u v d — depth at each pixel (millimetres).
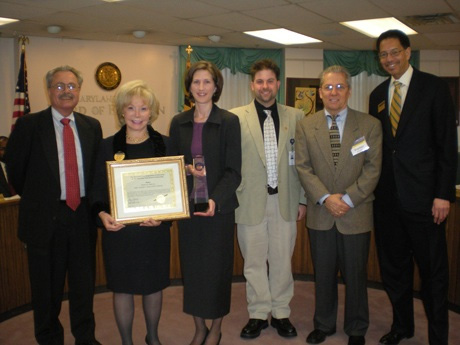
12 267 3184
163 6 4902
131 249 2195
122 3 4777
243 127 2678
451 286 3246
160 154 2207
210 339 2451
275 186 2723
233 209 2359
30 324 3016
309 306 3320
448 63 8156
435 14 5258
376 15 5324
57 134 2430
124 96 2152
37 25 5934
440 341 2436
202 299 2336
